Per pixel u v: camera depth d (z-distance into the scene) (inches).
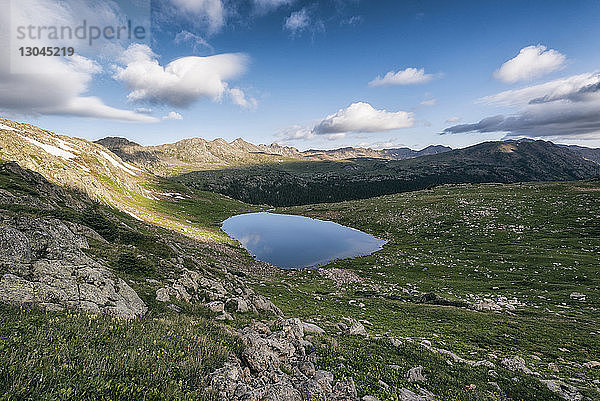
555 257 2878.9
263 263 3262.8
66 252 769.6
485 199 5541.3
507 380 747.4
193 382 377.7
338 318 1424.7
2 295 485.1
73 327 437.7
